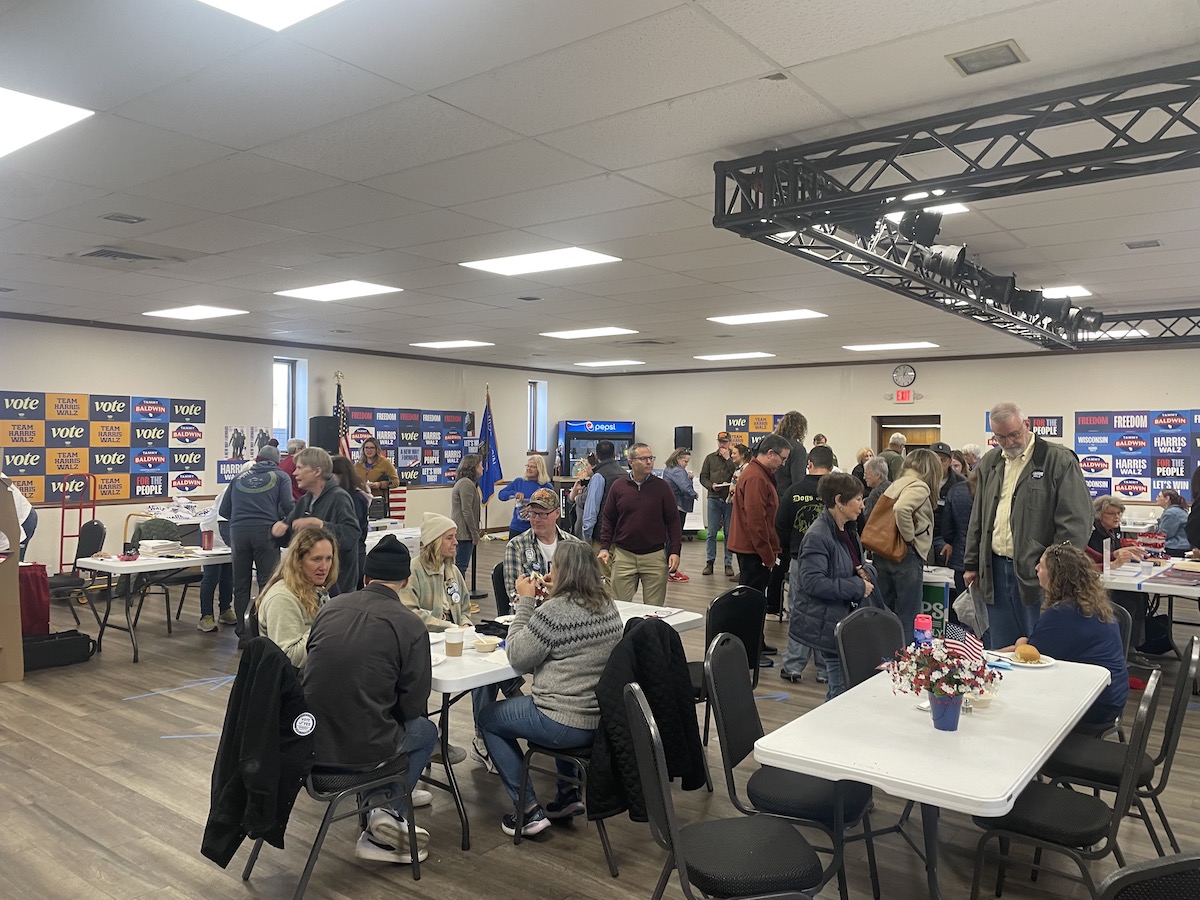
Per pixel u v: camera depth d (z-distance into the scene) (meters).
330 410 11.98
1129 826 3.48
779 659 6.13
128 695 5.19
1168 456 10.91
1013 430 4.31
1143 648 6.21
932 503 5.28
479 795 3.79
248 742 2.58
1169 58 3.01
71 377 9.28
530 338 10.96
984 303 6.52
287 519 5.85
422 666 2.98
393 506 12.56
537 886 3.00
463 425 13.84
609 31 2.79
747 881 2.13
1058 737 2.41
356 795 3.46
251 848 3.28
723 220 4.08
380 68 3.06
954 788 2.00
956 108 3.47
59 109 3.44
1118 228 5.42
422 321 9.43
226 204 4.79
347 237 5.58
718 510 10.18
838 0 2.59
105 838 3.33
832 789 2.71
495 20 2.71
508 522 14.47
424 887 3.00
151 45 2.88
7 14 2.66
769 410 14.27
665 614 4.21
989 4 2.62
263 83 3.19
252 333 10.52
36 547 8.96
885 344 11.32
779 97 3.35
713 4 2.61
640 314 8.88
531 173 4.27
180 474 10.22
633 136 3.78
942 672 2.42
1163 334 9.14
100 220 5.12
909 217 5.16
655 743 2.06
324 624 2.94
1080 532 4.16
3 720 4.72
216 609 7.91
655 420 15.51
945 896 2.94
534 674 3.31
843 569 4.46
